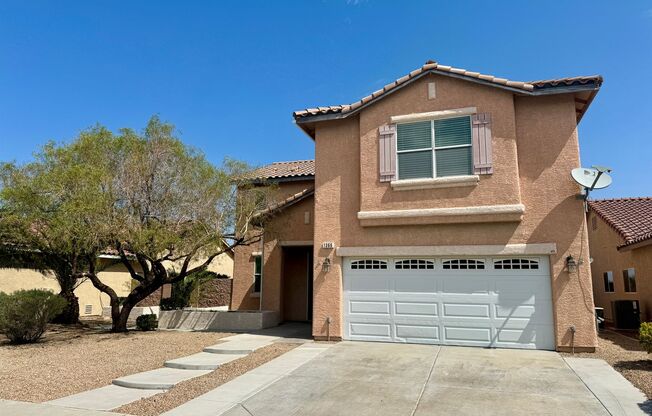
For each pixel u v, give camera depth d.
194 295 23.44
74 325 19.55
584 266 11.91
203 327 17.70
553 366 10.34
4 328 14.72
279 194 19.34
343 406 8.04
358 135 14.63
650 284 16.20
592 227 22.53
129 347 13.82
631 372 9.70
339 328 13.78
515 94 12.96
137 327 17.67
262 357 11.75
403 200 13.52
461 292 13.01
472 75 13.20
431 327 13.12
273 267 18.80
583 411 7.55
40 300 15.26
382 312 13.65
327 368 10.52
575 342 11.74
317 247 14.41
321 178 14.77
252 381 9.56
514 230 12.58
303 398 8.49
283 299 19.02
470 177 12.88
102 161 15.12
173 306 20.02
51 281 22.98
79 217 13.58
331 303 13.98
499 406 7.88
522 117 13.02
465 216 12.85
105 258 22.17
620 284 18.94
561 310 11.95
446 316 13.05
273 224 18.56
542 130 12.78
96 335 16.44
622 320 17.36
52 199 13.95
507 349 12.27
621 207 21.19
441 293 13.19
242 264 20.70
